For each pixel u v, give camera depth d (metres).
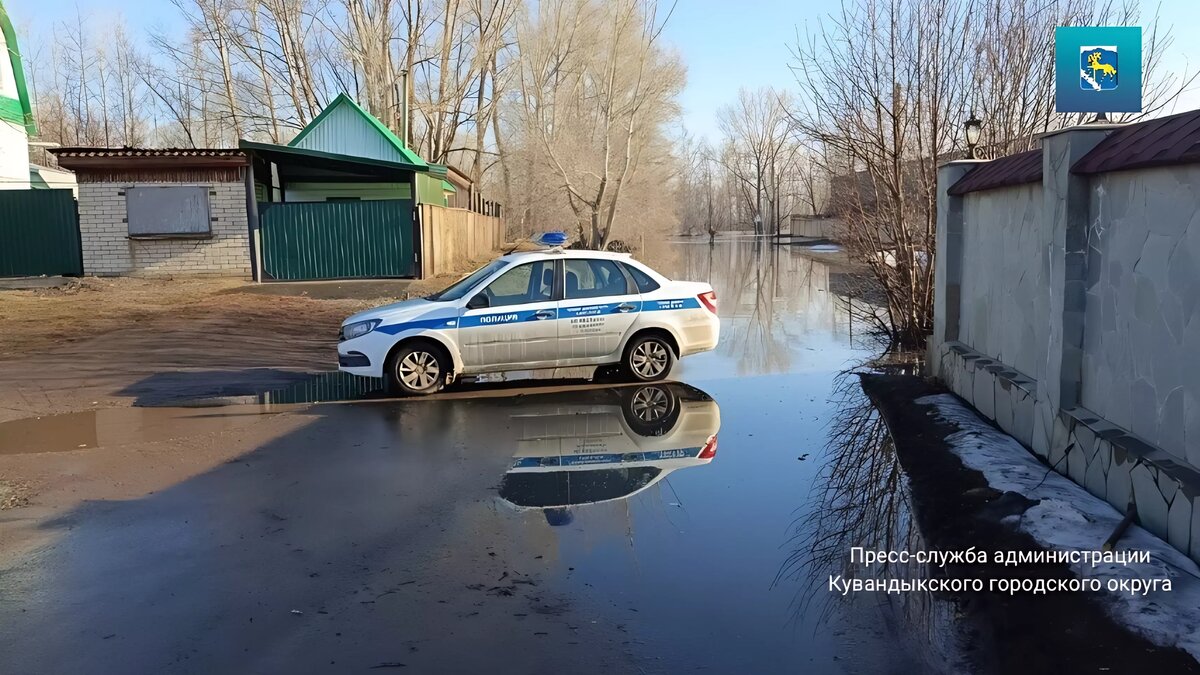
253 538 5.15
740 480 6.41
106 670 3.62
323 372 10.73
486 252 38.25
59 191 22.23
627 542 5.14
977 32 12.09
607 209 40.38
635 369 10.05
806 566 4.80
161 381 9.97
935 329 10.02
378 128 26.58
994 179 7.78
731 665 3.72
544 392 9.59
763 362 11.98
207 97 48.69
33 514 5.55
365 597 4.35
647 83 37.72
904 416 8.42
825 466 6.77
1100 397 5.73
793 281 28.67
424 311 9.36
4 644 3.85
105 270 22.23
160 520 5.45
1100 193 5.69
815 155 16.69
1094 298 5.80
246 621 4.08
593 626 4.06
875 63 12.38
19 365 10.64
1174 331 4.79
